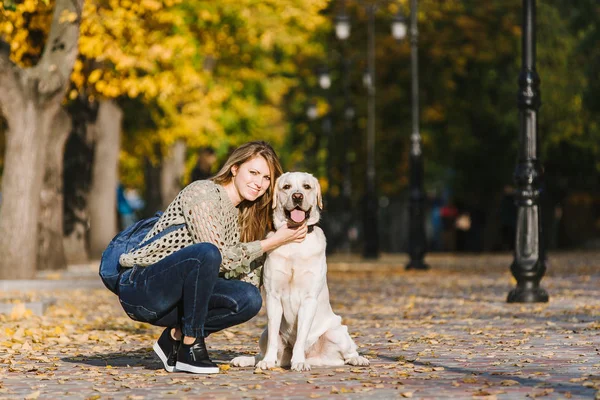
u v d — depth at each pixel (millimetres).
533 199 15539
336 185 48562
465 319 12938
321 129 47719
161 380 7688
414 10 29672
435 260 36906
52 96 18469
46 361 9008
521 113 15555
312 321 8062
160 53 20625
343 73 45344
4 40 18922
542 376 7703
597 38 40719
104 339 10953
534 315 13328
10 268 18516
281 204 7918
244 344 10406
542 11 40000
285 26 27875
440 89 44406
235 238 8016
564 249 51000
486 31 43375
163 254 7812
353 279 23562
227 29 26578
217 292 7828
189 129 29906
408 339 10625
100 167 28109
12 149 18422
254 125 34438
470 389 7094
